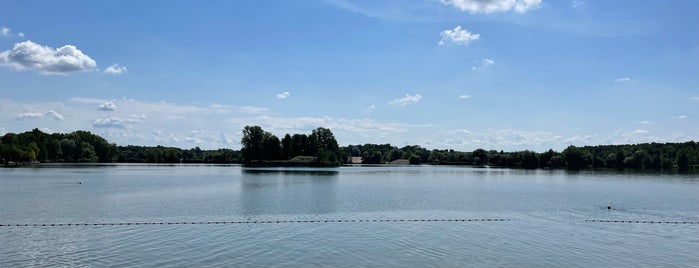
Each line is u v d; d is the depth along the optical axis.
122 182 93.12
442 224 42.22
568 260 29.66
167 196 65.69
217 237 35.47
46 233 36.69
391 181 107.50
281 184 91.81
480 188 87.38
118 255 29.81
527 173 164.12
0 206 52.88
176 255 29.91
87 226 39.84
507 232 38.47
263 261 28.72
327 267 27.61
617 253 31.59
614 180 118.69
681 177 136.50
